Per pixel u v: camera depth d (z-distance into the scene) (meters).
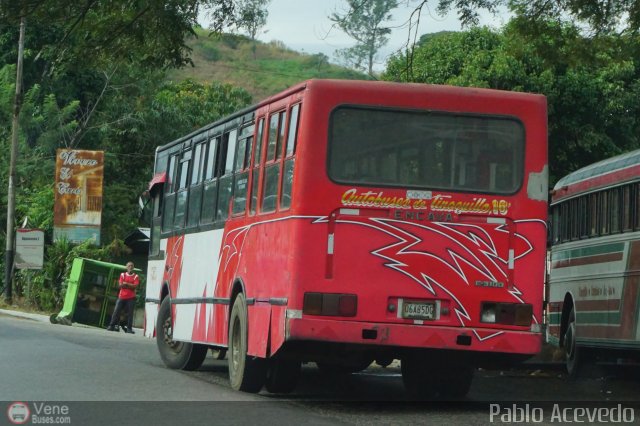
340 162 13.16
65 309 36.72
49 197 49.38
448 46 39.56
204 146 18.48
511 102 13.48
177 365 19.45
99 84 56.66
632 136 38.12
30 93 53.31
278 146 14.17
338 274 13.01
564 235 22.25
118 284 36.97
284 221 13.48
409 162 13.28
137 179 57.34
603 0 21.12
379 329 12.96
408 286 13.09
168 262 20.39
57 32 54.97
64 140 55.00
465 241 13.26
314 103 13.20
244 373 14.67
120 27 19.91
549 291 23.45
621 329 18.09
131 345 24.59
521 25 21.72
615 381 19.97
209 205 17.75
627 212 18.19
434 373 15.12
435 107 13.38
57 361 18.00
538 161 13.48
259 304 14.22
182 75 128.75
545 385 18.66
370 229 13.11
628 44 21.73
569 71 36.72
